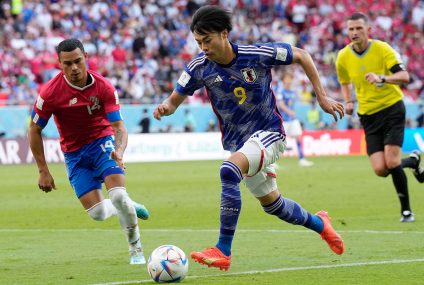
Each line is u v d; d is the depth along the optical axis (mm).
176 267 17453
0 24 80812
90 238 26672
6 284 17922
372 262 20031
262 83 18562
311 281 17453
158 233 27531
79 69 20359
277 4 98875
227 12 17953
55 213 34906
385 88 29312
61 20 83812
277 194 19188
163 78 81750
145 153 70438
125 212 20688
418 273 18266
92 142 21625
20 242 25781
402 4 104750
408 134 78062
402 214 29328
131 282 17781
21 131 68062
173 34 87750
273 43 18703
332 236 19672
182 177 53281
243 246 23562
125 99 74562
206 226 29484
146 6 90812
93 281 18031
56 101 21031
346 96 30969
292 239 25016
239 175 18078
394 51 29344
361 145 79062
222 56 18172
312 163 65438
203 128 74375
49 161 68375
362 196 39344
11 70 75688
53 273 19391
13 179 53500
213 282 17500
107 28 85688
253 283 17312
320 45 95250
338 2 102125
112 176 21047
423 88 92000
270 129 18828
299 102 78688
